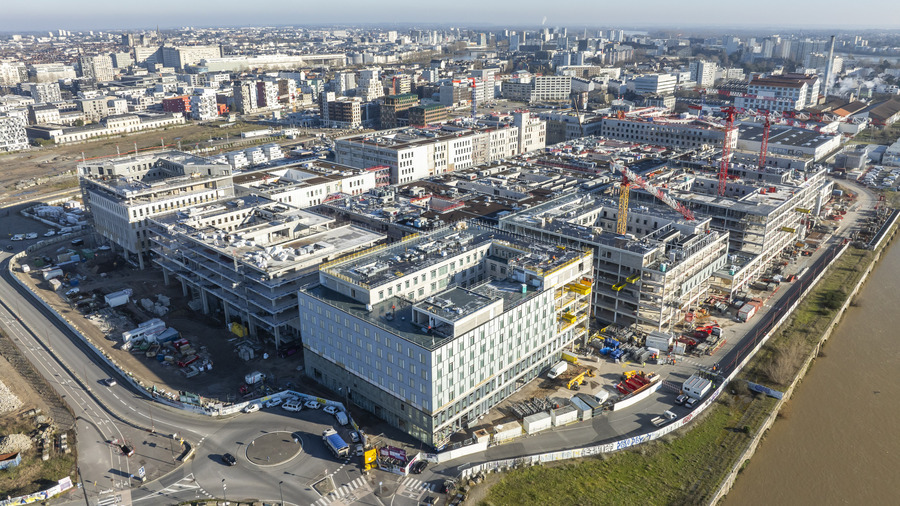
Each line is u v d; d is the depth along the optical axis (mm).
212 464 142500
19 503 129500
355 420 158125
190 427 155750
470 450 146375
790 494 142000
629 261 195500
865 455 154625
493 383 160875
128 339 195000
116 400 167500
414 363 143125
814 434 162375
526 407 161500
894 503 139375
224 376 178625
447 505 129875
